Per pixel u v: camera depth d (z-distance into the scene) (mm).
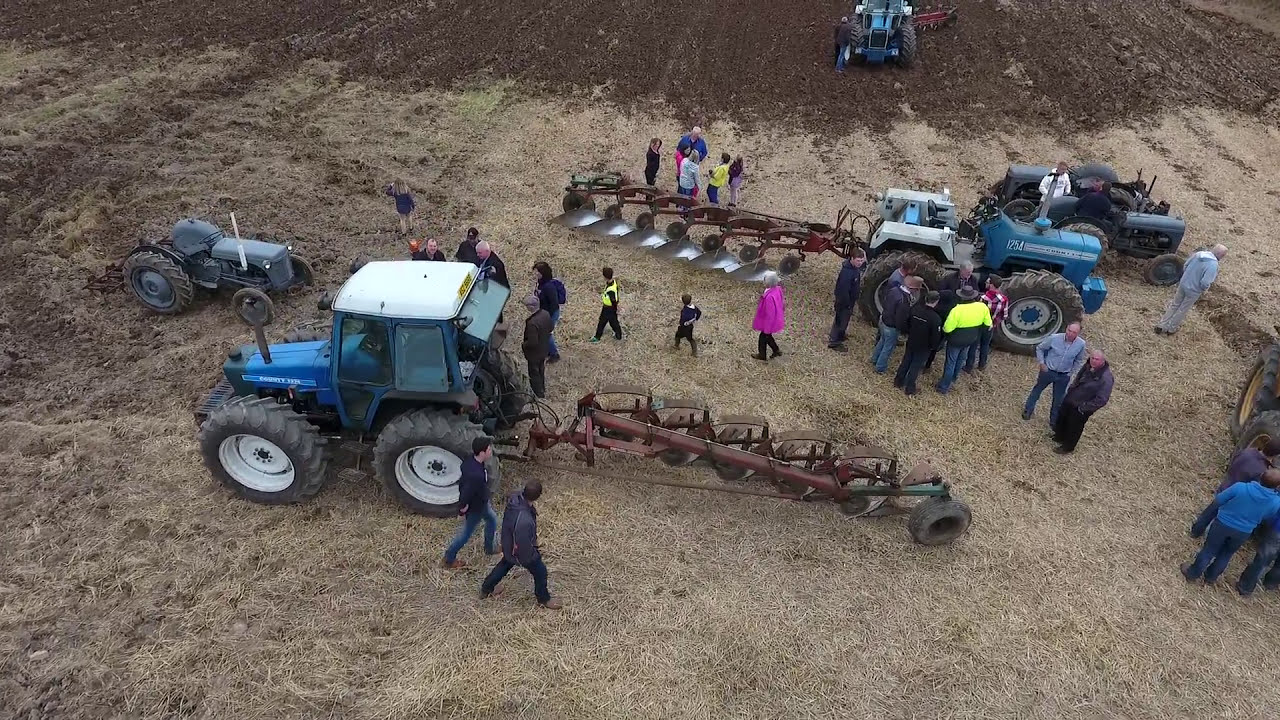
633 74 20875
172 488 8219
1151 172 16812
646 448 8211
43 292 11406
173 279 10750
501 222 14102
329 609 7043
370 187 14930
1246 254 13859
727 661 6758
